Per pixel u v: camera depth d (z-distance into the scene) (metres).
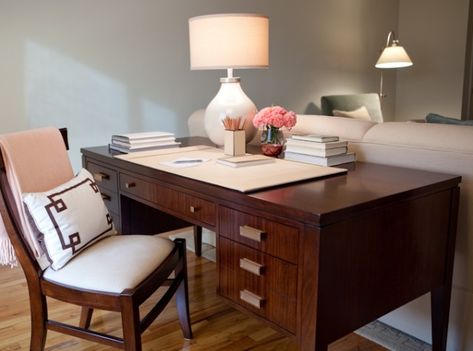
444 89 5.15
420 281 1.50
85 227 1.59
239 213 1.36
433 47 5.17
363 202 1.22
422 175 1.58
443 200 1.51
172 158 1.95
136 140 2.14
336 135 1.96
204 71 3.76
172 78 3.60
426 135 1.69
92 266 1.53
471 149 1.56
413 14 5.28
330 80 4.73
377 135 1.83
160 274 1.58
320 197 1.28
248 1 3.94
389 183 1.46
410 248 1.42
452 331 1.74
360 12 4.90
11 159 1.52
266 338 1.92
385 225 1.31
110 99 3.33
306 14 4.39
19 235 1.50
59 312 2.14
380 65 4.27
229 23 1.93
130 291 1.43
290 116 1.93
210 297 2.28
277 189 1.38
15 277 2.50
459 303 1.70
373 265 1.30
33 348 1.60
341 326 1.24
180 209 1.64
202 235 3.01
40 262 1.54
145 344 1.88
